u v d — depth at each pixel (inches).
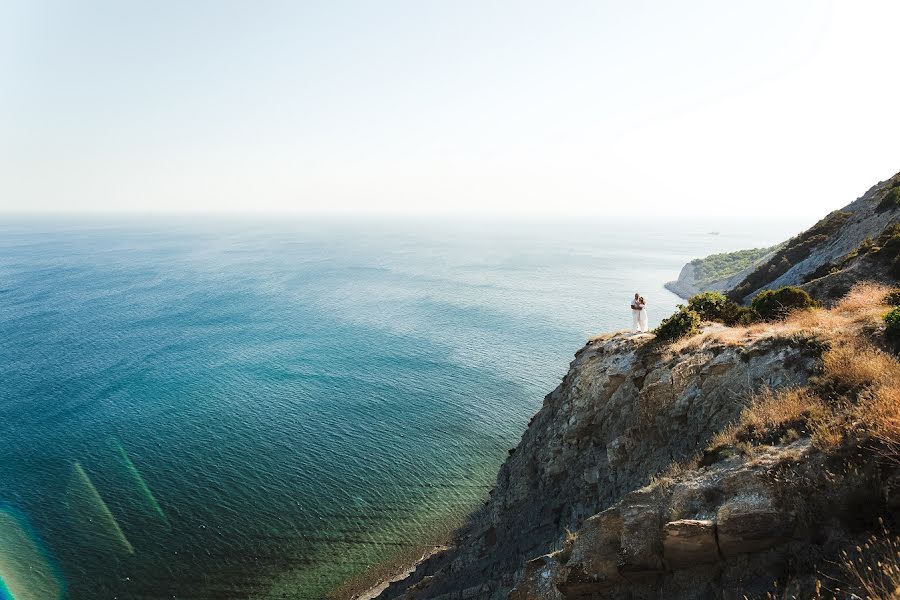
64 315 3998.5
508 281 6432.1
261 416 2178.9
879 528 292.8
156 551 1328.7
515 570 848.3
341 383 2581.2
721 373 705.6
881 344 534.9
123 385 2519.7
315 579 1247.5
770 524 343.0
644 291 5757.9
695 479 424.8
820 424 404.2
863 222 1829.5
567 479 954.1
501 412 2253.9
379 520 1478.8
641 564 409.4
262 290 5378.9
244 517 1480.1
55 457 1812.3
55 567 1261.1
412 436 2010.3
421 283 6141.7
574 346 3341.5
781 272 2194.9
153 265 7298.2
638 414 813.2
